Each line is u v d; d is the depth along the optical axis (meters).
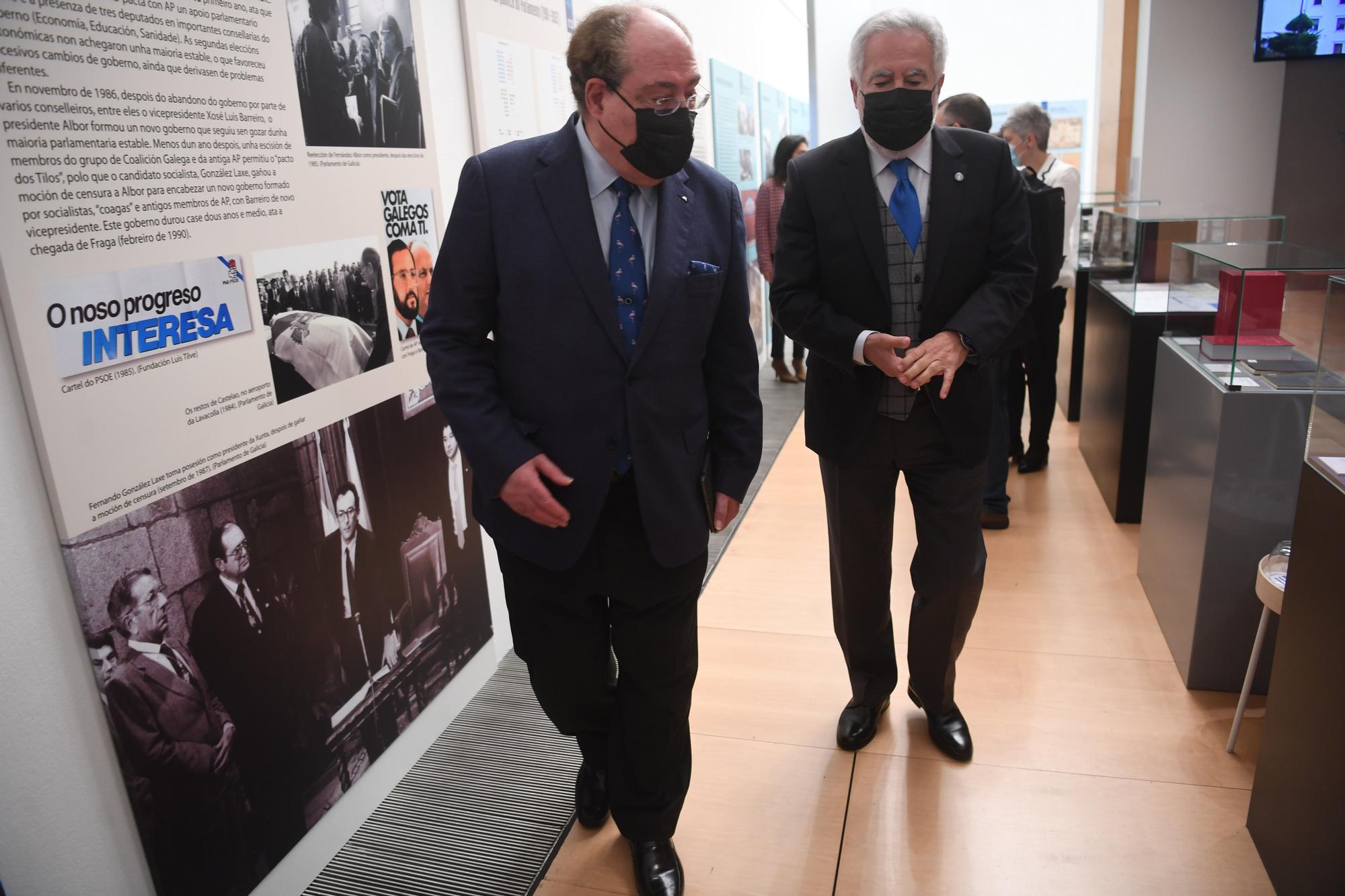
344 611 1.96
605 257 1.51
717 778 2.20
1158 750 2.21
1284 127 6.63
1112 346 3.83
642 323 1.50
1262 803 1.83
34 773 1.30
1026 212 1.90
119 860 1.44
